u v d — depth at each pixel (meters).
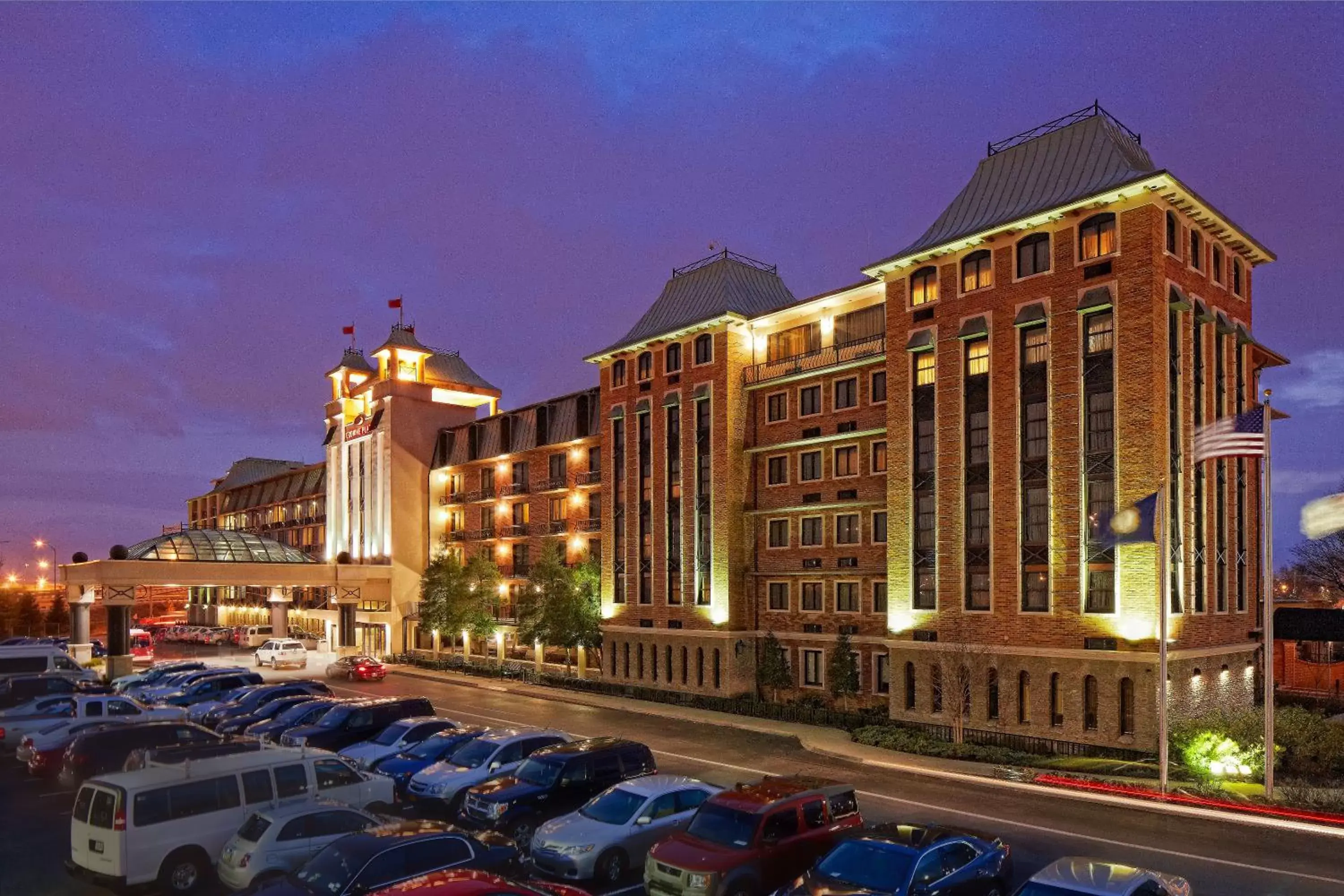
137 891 16.80
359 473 77.38
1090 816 23.31
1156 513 26.50
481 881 12.13
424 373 76.31
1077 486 32.78
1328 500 31.98
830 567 44.00
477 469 70.38
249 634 81.75
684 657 48.34
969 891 14.62
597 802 19.12
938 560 36.62
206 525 122.75
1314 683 44.91
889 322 39.62
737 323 47.84
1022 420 34.62
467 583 63.34
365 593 70.94
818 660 44.47
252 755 19.42
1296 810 22.62
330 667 59.31
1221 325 35.41
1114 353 32.31
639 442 52.19
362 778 20.22
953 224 38.28
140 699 39.84
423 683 56.69
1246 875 18.28
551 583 53.94
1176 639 31.52
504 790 20.62
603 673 52.84
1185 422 33.22
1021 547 34.12
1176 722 30.36
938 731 35.62
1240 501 37.66
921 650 36.78
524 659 62.72
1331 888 17.48
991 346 35.62
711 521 47.53
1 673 43.34
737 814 16.70
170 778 17.53
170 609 137.88
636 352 52.78
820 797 17.58
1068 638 32.44
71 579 57.50
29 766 27.70
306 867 14.16
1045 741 32.44
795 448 46.25
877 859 14.46
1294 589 79.94
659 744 34.75
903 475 38.44
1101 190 32.34
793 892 14.44
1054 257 34.16
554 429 62.41
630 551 52.09
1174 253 33.19
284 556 74.88
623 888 17.52
